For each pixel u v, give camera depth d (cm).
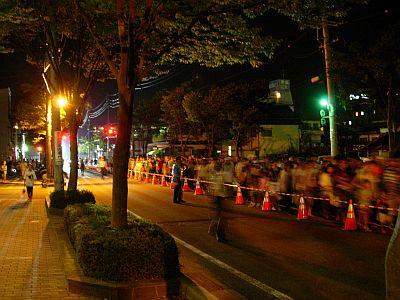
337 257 877
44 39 1430
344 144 4141
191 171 2438
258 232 1147
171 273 647
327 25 2017
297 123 4784
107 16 1147
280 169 1608
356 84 1905
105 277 627
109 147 7044
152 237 652
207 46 1016
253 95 3681
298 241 1031
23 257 862
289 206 1530
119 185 717
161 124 5019
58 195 1399
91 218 838
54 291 644
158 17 732
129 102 716
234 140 3812
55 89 1452
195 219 1391
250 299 629
